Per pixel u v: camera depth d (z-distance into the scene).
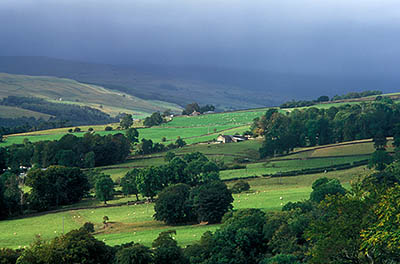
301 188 134.00
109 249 73.44
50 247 67.62
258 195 128.00
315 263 43.25
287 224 77.44
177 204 112.75
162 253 70.31
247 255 76.50
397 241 37.28
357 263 43.38
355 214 43.62
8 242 105.06
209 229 100.94
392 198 39.75
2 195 134.25
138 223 116.50
